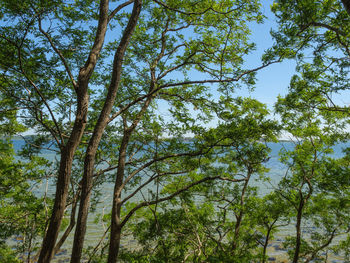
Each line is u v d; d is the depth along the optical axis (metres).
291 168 12.47
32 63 6.73
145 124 9.00
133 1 6.81
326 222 13.26
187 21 9.54
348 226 12.37
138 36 8.86
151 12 9.38
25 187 10.02
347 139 11.72
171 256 7.55
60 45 7.22
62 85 7.96
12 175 9.29
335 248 13.80
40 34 6.79
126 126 9.05
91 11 7.57
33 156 9.41
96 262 10.05
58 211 5.44
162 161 9.20
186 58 8.89
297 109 11.24
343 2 3.57
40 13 6.04
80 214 5.68
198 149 8.02
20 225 9.14
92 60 5.97
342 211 12.62
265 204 13.25
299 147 12.34
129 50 8.95
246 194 13.60
